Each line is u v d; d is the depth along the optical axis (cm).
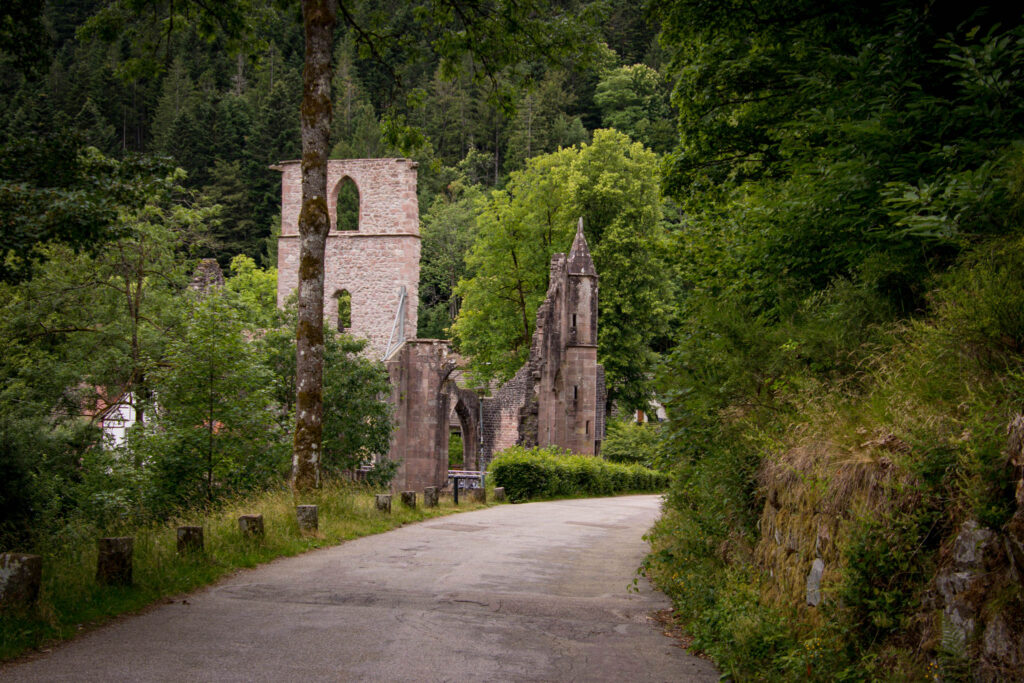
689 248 1738
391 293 3781
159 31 1883
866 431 679
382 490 2441
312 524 1356
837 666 589
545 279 4972
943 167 872
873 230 926
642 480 4034
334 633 770
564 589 1057
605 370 4922
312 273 1599
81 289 2534
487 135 9494
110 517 1440
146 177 1365
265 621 806
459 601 937
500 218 5016
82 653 679
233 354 1708
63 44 9544
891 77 1055
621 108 8281
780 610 746
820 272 1112
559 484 3259
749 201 1343
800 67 1343
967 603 491
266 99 9006
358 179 3847
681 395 1109
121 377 2489
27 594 746
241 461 1666
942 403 601
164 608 848
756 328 1057
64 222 1188
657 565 1134
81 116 7938
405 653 714
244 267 5966
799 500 761
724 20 1488
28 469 1327
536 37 1812
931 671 500
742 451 960
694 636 815
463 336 5181
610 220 4981
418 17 1877
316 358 1597
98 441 1789
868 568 589
